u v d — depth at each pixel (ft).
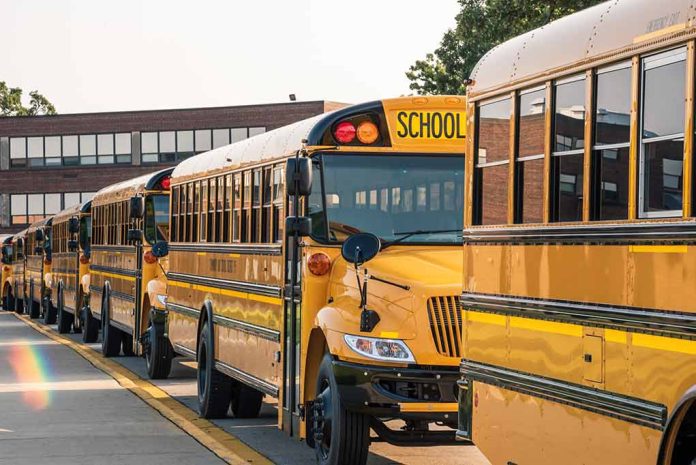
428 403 31.50
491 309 25.94
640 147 20.52
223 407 47.24
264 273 39.68
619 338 20.62
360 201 35.47
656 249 19.69
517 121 25.21
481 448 26.32
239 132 246.88
